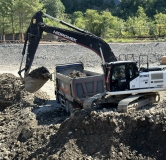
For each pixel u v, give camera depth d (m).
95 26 58.84
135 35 55.38
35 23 18.55
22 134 14.71
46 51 42.53
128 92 14.88
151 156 10.50
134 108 14.35
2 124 17.42
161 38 48.50
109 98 15.30
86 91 16.02
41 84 18.81
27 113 17.47
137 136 11.18
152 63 36.31
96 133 11.83
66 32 17.97
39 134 13.91
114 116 11.92
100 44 17.48
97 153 11.12
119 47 41.19
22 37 55.72
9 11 58.06
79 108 16.47
